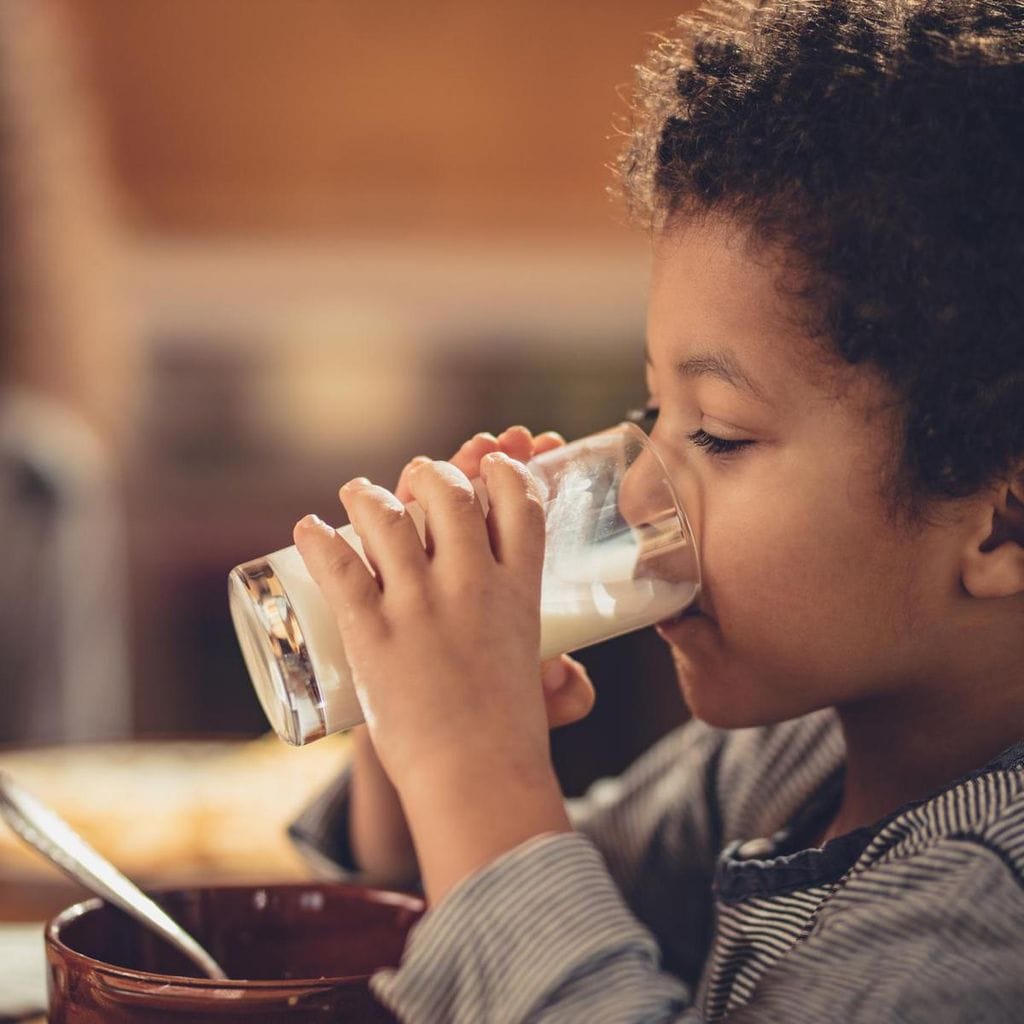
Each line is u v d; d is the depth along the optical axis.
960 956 0.59
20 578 1.87
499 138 3.30
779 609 0.72
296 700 0.70
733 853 0.84
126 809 1.15
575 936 0.56
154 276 3.37
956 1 0.70
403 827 0.95
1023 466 0.68
